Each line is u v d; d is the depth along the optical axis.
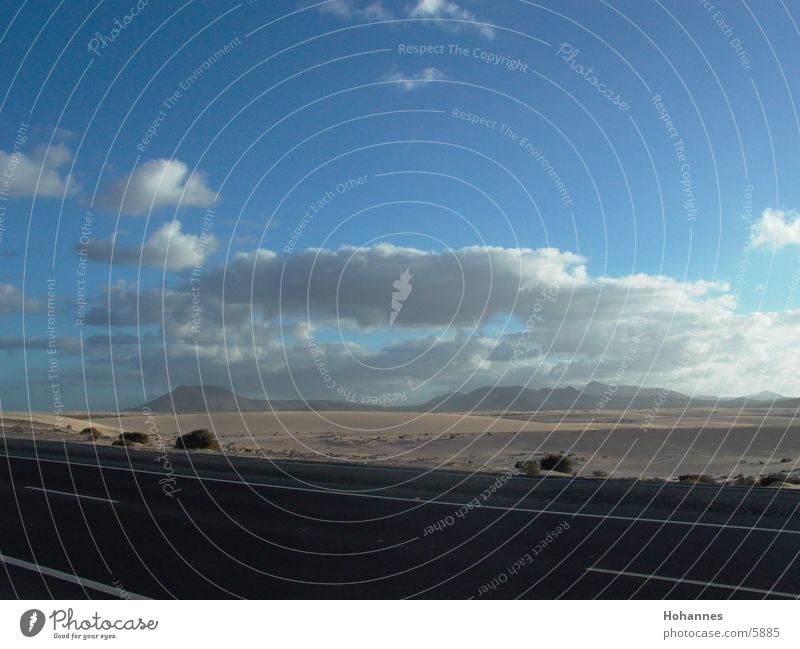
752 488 15.51
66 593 8.54
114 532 12.20
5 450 30.62
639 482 16.62
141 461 25.12
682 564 9.67
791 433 49.81
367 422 74.19
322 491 17.33
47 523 13.08
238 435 58.59
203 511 14.47
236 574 9.43
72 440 41.84
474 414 106.94
